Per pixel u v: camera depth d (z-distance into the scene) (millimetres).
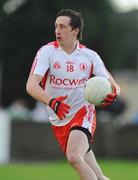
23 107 67188
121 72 131750
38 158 52312
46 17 93875
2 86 94750
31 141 52125
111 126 54688
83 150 21016
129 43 150250
